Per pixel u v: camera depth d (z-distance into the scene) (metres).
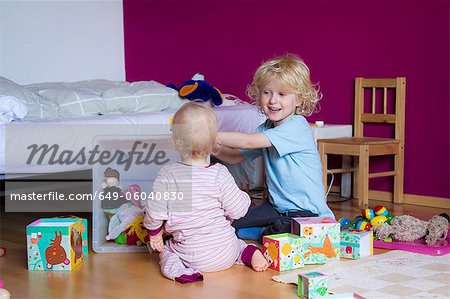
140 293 2.01
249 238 2.72
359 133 3.87
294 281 2.09
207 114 2.29
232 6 4.44
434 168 3.56
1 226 3.07
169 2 4.87
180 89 3.51
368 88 3.84
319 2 3.99
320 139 3.69
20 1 4.62
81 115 3.02
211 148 2.32
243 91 4.42
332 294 1.90
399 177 3.67
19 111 2.61
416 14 3.57
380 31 3.74
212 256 2.22
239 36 4.42
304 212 2.63
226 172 2.33
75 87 3.39
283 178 2.66
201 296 1.97
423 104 3.58
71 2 4.92
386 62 3.72
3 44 4.54
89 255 2.52
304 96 2.64
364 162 3.50
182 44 4.80
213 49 4.59
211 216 2.27
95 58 5.08
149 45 5.06
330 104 4.02
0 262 2.41
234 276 2.19
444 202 3.53
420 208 3.53
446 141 3.50
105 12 5.12
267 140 2.59
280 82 2.59
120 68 5.25
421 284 2.03
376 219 2.74
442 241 2.56
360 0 3.80
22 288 2.08
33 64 4.73
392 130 3.74
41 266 2.30
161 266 2.28
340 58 3.93
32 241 2.29
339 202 3.70
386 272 2.17
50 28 4.81
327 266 2.26
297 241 2.28
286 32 4.16
